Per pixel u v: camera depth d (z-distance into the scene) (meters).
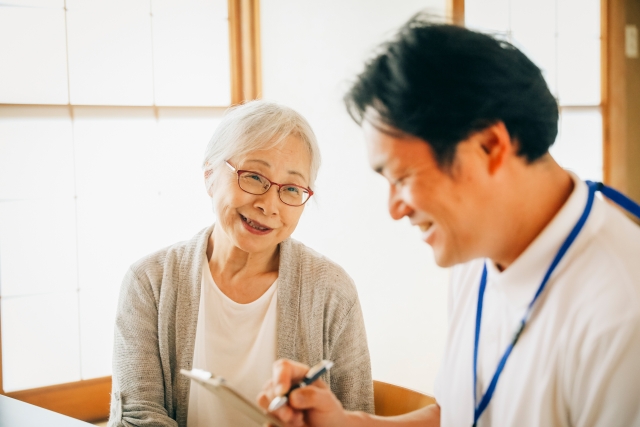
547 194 0.74
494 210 0.71
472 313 0.94
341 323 1.51
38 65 2.84
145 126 3.03
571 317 0.70
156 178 3.07
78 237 2.94
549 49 3.55
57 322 2.92
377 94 0.68
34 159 2.84
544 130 0.70
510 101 0.66
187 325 1.46
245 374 1.46
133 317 1.47
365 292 3.29
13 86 2.80
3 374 2.82
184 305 1.47
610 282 0.68
